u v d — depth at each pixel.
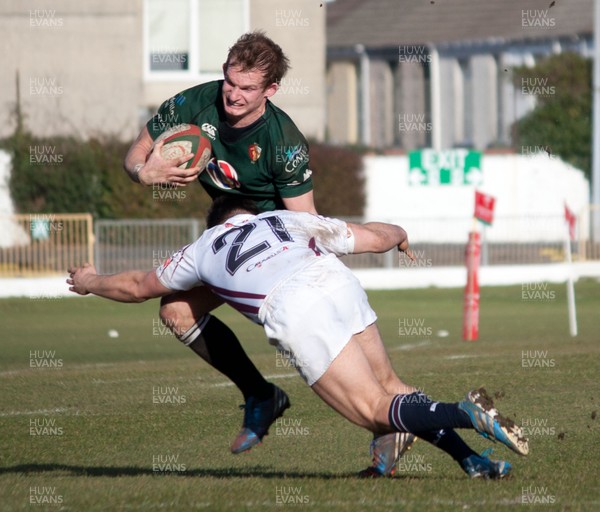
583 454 29.50
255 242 23.06
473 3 181.75
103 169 114.19
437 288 99.88
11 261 93.88
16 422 36.84
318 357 22.22
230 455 31.22
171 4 132.38
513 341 60.75
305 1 134.62
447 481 25.11
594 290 96.44
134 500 23.14
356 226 24.53
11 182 112.69
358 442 32.88
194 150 24.64
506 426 21.44
